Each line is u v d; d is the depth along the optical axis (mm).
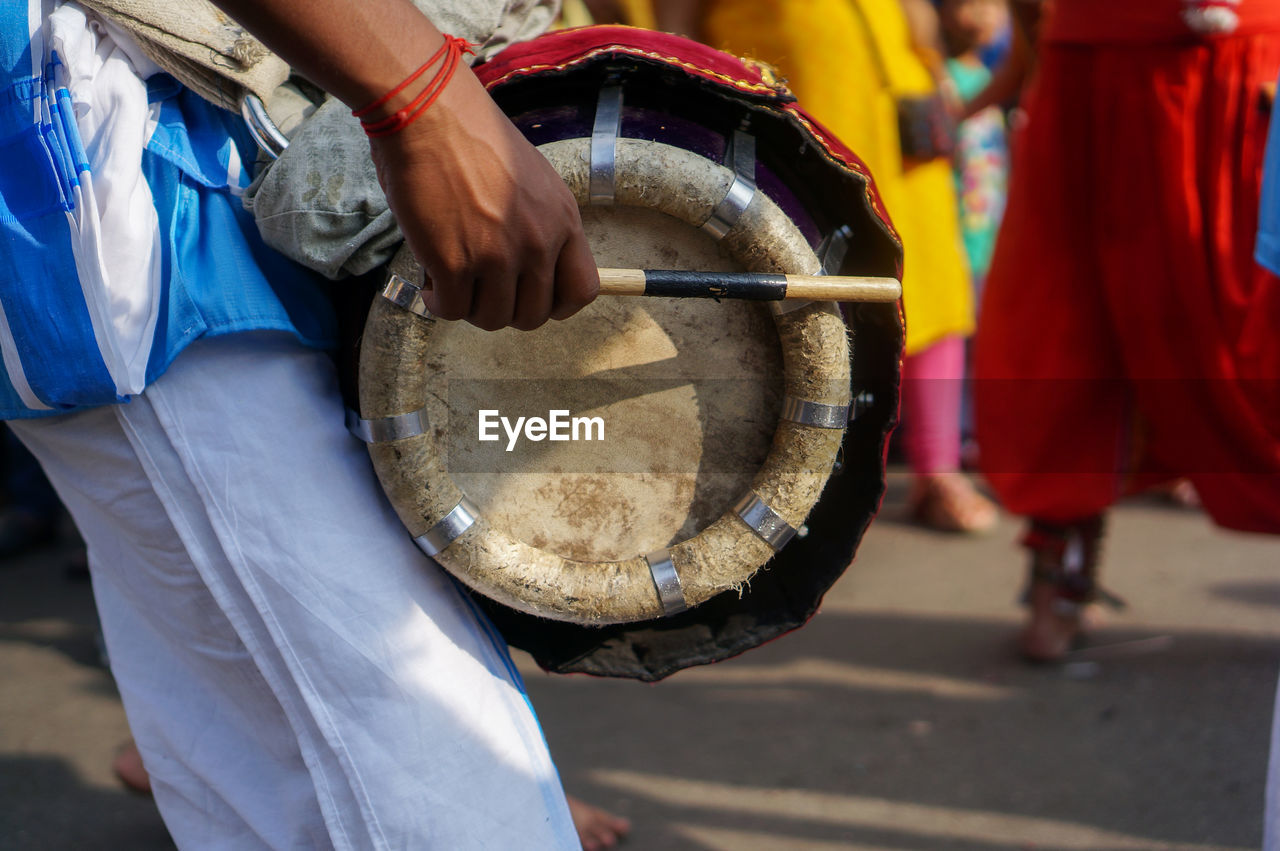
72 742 2285
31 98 988
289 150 1015
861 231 1098
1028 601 2473
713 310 1077
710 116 1065
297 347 1072
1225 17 1974
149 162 1022
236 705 1169
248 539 1030
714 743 2184
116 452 1062
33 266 992
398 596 1047
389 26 795
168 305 1004
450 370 1068
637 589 1056
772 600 1178
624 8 2803
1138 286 2119
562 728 2266
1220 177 2018
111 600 1295
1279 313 2004
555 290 908
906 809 1938
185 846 1263
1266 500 2119
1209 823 1863
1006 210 2359
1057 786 1991
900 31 2900
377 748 1041
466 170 824
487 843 1051
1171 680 2367
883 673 2461
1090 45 2133
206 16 1027
